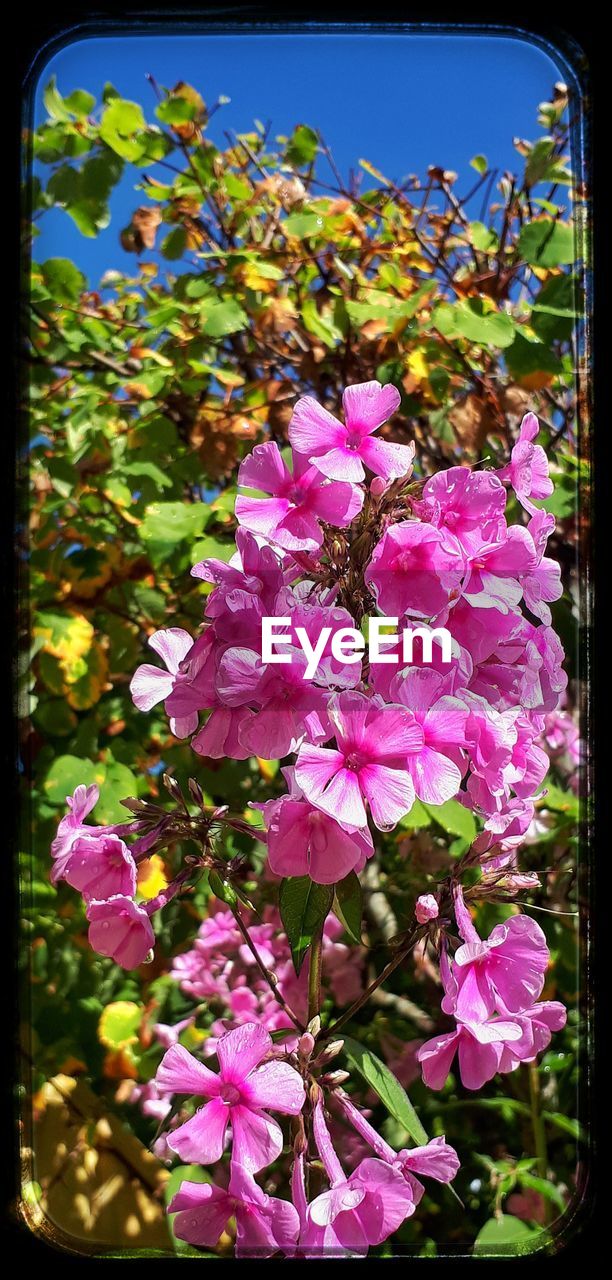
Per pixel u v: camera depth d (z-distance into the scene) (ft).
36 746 1.31
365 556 0.77
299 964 0.77
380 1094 0.76
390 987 1.36
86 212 1.38
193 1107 0.98
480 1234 0.96
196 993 1.24
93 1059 1.20
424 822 0.97
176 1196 0.71
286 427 1.37
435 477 0.74
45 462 1.39
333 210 1.40
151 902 0.79
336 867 0.70
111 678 1.44
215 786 1.31
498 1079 1.27
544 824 1.22
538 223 1.17
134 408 1.56
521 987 0.75
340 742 0.70
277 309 1.39
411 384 1.29
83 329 1.46
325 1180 0.74
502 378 1.37
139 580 1.44
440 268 1.45
